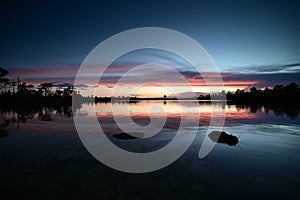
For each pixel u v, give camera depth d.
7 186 9.41
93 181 10.02
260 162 12.70
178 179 10.32
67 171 11.29
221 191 9.05
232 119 34.00
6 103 96.62
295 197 8.48
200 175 10.80
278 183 9.77
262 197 8.51
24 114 45.09
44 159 13.37
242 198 8.44
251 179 10.24
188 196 8.59
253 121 31.16
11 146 16.69
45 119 35.00
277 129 23.92
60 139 19.22
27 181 9.96
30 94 114.00
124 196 8.54
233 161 12.92
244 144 17.08
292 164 12.30
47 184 9.65
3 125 28.05
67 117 38.25
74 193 8.77
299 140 18.41
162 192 8.95
